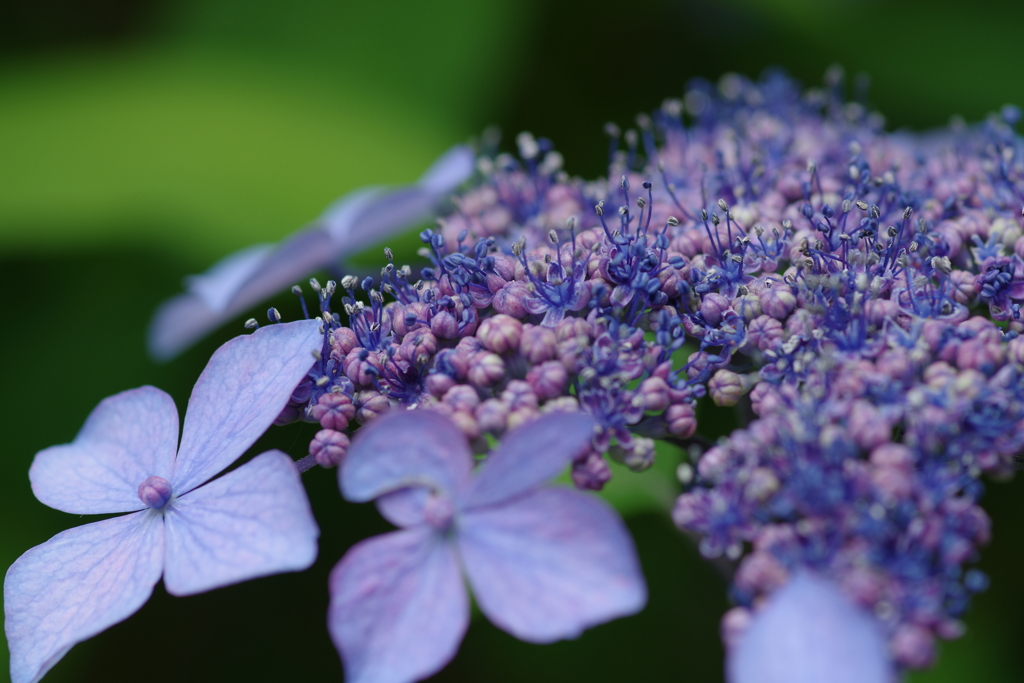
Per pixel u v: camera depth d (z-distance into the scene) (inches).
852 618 8.4
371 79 13.2
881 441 8.7
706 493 8.8
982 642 11.3
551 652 11.9
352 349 9.5
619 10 13.6
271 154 12.3
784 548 8.6
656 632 11.8
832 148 11.0
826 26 13.4
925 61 13.1
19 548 11.5
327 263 11.1
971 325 9.2
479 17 13.3
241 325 12.1
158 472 9.3
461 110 13.1
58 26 14.7
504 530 8.7
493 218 10.5
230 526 8.9
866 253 9.6
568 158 13.4
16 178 12.1
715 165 10.8
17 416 11.9
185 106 12.5
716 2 13.6
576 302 9.3
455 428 8.7
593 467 9.0
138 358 12.1
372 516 11.7
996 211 10.0
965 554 8.6
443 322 9.4
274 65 13.4
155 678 12.0
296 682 11.9
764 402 9.0
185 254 11.9
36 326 12.1
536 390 9.1
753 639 8.4
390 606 8.7
